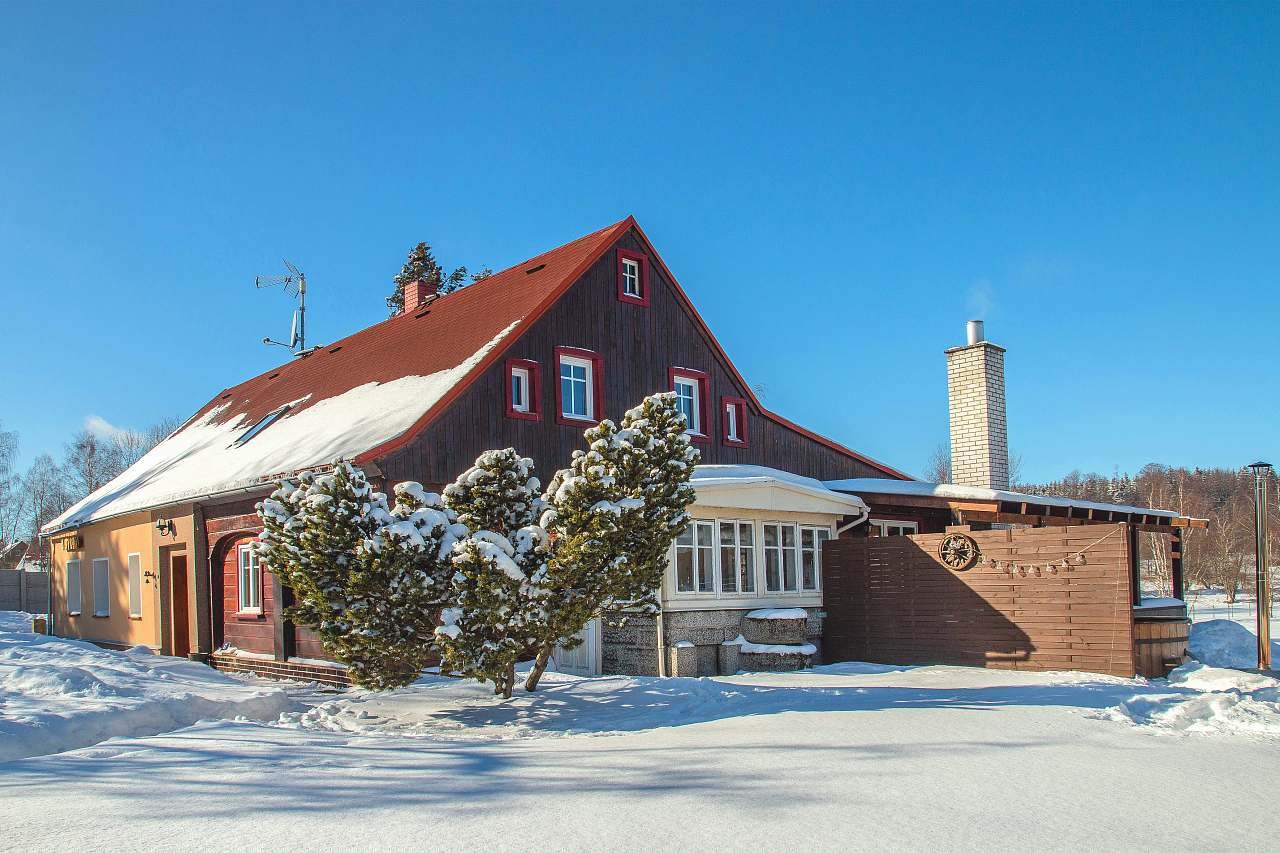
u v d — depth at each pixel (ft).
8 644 55.93
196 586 60.39
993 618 47.50
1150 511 60.39
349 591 33.50
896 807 19.19
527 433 55.57
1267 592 48.91
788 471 71.26
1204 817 18.69
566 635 35.06
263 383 88.53
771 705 34.14
